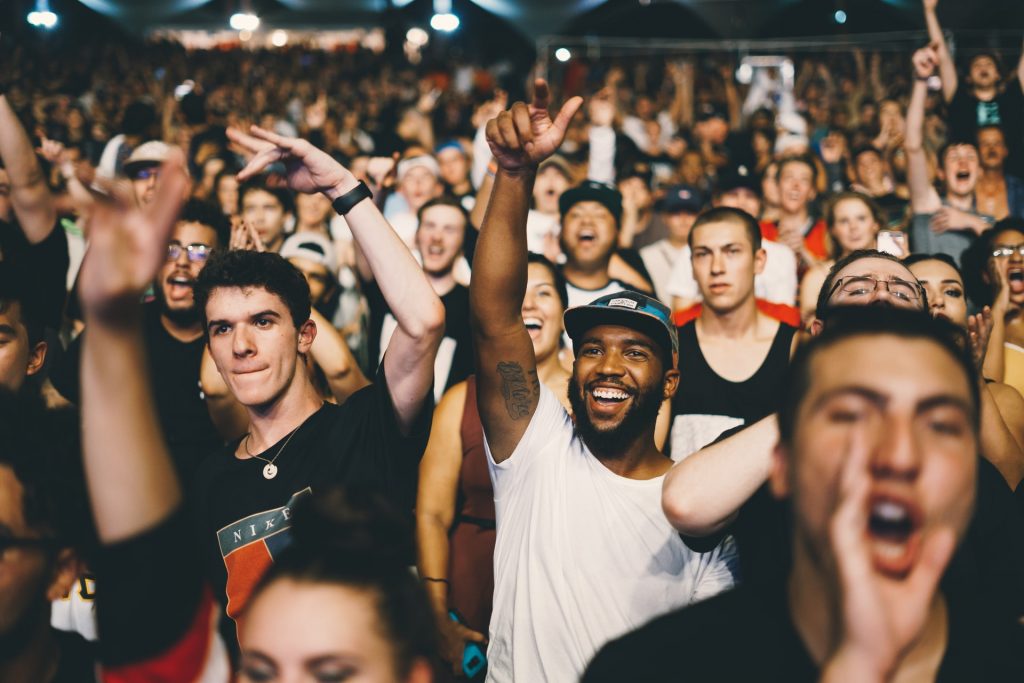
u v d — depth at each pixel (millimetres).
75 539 1714
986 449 2748
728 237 4000
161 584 1329
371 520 1384
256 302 2461
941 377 1135
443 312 2473
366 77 21844
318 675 1298
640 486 2350
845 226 5387
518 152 2260
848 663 1052
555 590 2285
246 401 2477
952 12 10445
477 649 2975
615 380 2484
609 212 5004
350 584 1321
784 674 1331
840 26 13445
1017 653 1432
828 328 1217
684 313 4609
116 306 1176
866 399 1139
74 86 16703
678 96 15805
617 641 1430
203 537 2438
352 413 2523
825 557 1161
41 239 3859
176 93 17250
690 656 1384
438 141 12711
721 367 3941
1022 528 2098
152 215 1155
